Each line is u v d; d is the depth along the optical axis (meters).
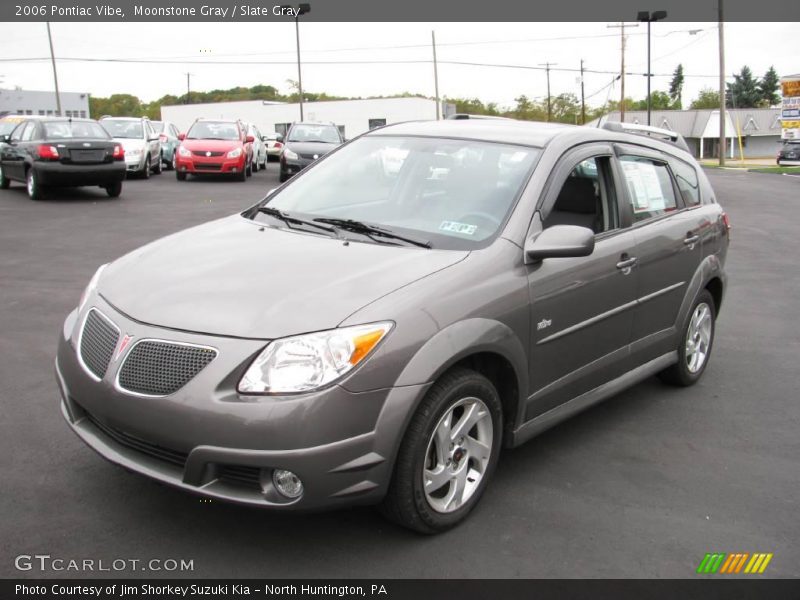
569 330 3.89
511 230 3.65
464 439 3.39
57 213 13.15
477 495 3.48
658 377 5.57
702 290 5.25
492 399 3.45
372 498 3.01
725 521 3.58
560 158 4.06
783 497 3.85
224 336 2.93
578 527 3.46
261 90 102.62
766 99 143.12
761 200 19.59
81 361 3.26
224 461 2.84
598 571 3.13
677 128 79.94
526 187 3.84
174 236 4.05
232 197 16.69
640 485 3.90
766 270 10.03
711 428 4.70
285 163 21.16
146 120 23.06
